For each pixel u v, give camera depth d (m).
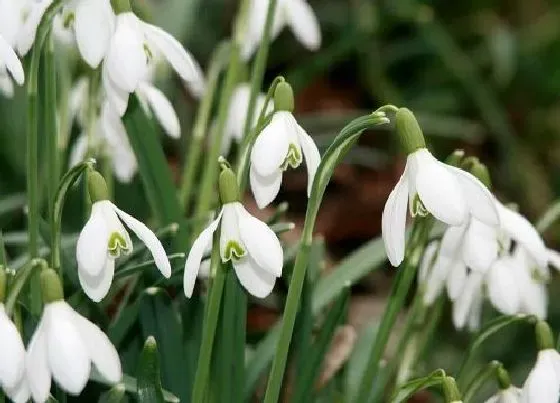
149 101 0.67
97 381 0.64
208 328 0.61
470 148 1.15
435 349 0.89
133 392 0.65
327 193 1.07
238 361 0.65
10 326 0.58
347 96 1.17
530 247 0.63
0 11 0.65
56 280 0.58
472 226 0.63
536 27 1.18
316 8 1.14
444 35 1.06
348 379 0.72
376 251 0.71
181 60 0.62
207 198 0.72
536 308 0.67
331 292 0.69
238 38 0.72
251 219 0.59
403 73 1.18
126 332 0.67
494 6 1.24
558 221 1.04
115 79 0.61
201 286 0.69
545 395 0.62
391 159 1.10
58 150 0.69
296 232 0.99
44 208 0.76
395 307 0.64
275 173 0.60
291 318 0.61
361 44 1.07
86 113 0.74
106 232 0.59
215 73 0.74
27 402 0.61
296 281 0.60
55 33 0.67
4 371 0.57
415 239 0.64
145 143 0.67
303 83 1.04
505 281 0.65
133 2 0.68
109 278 0.60
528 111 1.19
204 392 0.64
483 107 1.06
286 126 0.60
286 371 0.70
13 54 0.60
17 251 0.80
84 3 0.62
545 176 1.17
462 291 0.66
